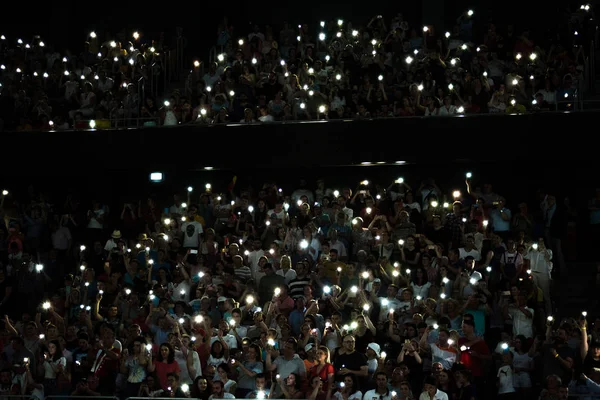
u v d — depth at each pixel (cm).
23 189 3791
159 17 4472
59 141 3659
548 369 2489
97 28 4534
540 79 3634
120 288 2992
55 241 3403
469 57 3803
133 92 3759
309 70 3741
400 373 2364
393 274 2852
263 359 2553
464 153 3444
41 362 2572
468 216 3244
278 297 2805
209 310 2792
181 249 3188
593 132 3375
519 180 3569
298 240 3123
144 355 2469
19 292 3119
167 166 3597
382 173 3647
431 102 3509
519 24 4281
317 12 4481
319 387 2344
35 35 4581
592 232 3241
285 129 3541
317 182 3534
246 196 3347
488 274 2942
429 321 2698
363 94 3634
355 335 2612
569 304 3028
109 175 3750
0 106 3812
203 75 4012
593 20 3969
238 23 4519
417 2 4394
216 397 2347
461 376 2388
